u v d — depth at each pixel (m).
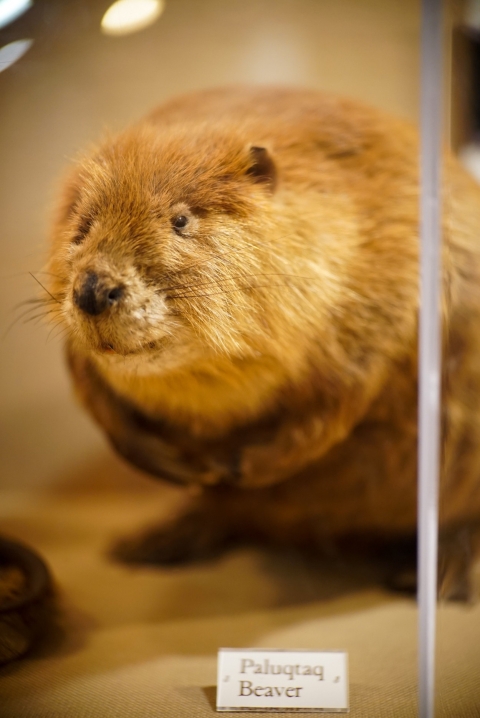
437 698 1.10
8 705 1.08
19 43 1.36
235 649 1.18
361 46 1.62
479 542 1.42
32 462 1.88
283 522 1.56
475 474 1.37
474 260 1.32
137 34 1.52
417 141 1.38
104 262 1.00
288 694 1.11
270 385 1.23
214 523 1.63
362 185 1.30
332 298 1.20
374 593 1.47
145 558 1.60
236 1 1.48
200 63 1.65
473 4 1.20
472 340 1.33
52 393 1.80
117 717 1.06
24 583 1.33
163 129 1.20
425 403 1.17
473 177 1.45
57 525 1.76
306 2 1.48
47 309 1.20
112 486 1.94
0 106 1.45
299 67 1.66
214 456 1.37
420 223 1.18
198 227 1.07
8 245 1.50
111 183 1.08
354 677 1.16
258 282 1.11
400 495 1.42
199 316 1.06
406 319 1.26
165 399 1.26
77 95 1.55
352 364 1.25
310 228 1.19
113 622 1.34
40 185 1.48
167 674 1.17
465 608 1.32
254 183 1.14
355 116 1.37
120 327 0.99
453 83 1.25
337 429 1.29
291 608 1.40
